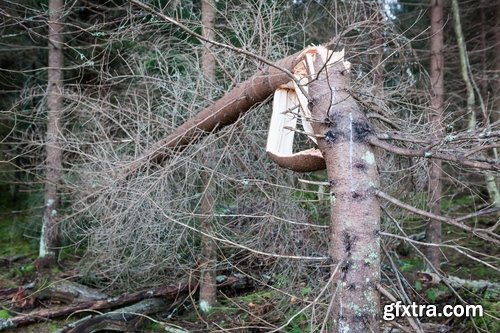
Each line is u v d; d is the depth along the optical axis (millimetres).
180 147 3500
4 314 3930
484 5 7082
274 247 3340
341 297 1793
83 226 4863
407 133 2418
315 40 5082
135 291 4246
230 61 3807
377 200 1892
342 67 2396
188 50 4340
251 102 3066
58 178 5094
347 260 1804
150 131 3938
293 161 2447
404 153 1885
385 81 4043
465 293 3750
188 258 4117
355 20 3775
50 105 5094
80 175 4539
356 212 1841
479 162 1771
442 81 5012
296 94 2713
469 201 5973
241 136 3504
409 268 4488
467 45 7602
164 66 4320
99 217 4316
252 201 3553
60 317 3979
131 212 3463
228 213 3730
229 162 3633
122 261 4098
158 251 3688
